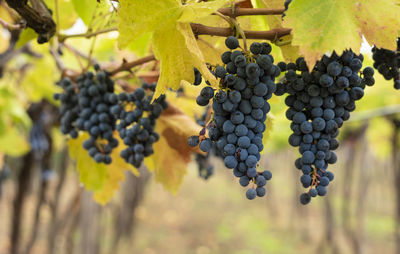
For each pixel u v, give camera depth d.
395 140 2.91
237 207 8.40
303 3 0.63
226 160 0.62
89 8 0.81
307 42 0.62
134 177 4.84
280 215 7.74
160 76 0.66
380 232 6.29
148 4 0.64
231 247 5.97
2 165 1.88
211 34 0.68
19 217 1.98
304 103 0.66
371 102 1.84
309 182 0.65
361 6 0.63
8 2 0.70
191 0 0.70
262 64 0.63
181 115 0.93
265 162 8.81
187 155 0.92
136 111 0.79
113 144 0.83
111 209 5.21
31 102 1.78
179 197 9.02
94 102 0.83
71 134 0.87
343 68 0.64
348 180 4.60
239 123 0.63
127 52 1.00
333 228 5.03
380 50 0.72
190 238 6.31
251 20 0.81
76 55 0.91
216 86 0.63
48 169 1.94
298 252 5.80
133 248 5.50
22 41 0.82
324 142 0.65
